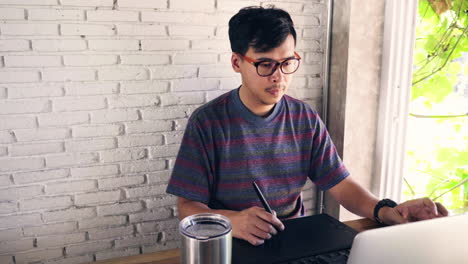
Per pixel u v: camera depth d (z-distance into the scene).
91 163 1.82
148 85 1.83
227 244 0.71
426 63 2.33
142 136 1.87
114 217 1.91
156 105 1.87
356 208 1.42
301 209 1.57
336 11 2.04
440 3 2.26
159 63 1.83
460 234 0.74
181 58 1.86
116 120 1.82
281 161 1.47
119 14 1.73
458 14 2.30
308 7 2.05
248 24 1.26
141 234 1.97
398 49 2.07
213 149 1.42
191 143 1.40
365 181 2.22
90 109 1.77
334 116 2.14
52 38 1.67
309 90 2.14
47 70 1.68
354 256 0.70
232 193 1.44
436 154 2.50
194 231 0.72
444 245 0.73
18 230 1.77
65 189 1.81
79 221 1.86
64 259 1.87
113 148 1.84
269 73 1.28
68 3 1.66
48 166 1.76
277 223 1.10
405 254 0.71
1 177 1.71
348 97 2.06
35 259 1.82
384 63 2.07
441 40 2.32
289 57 1.28
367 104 2.12
